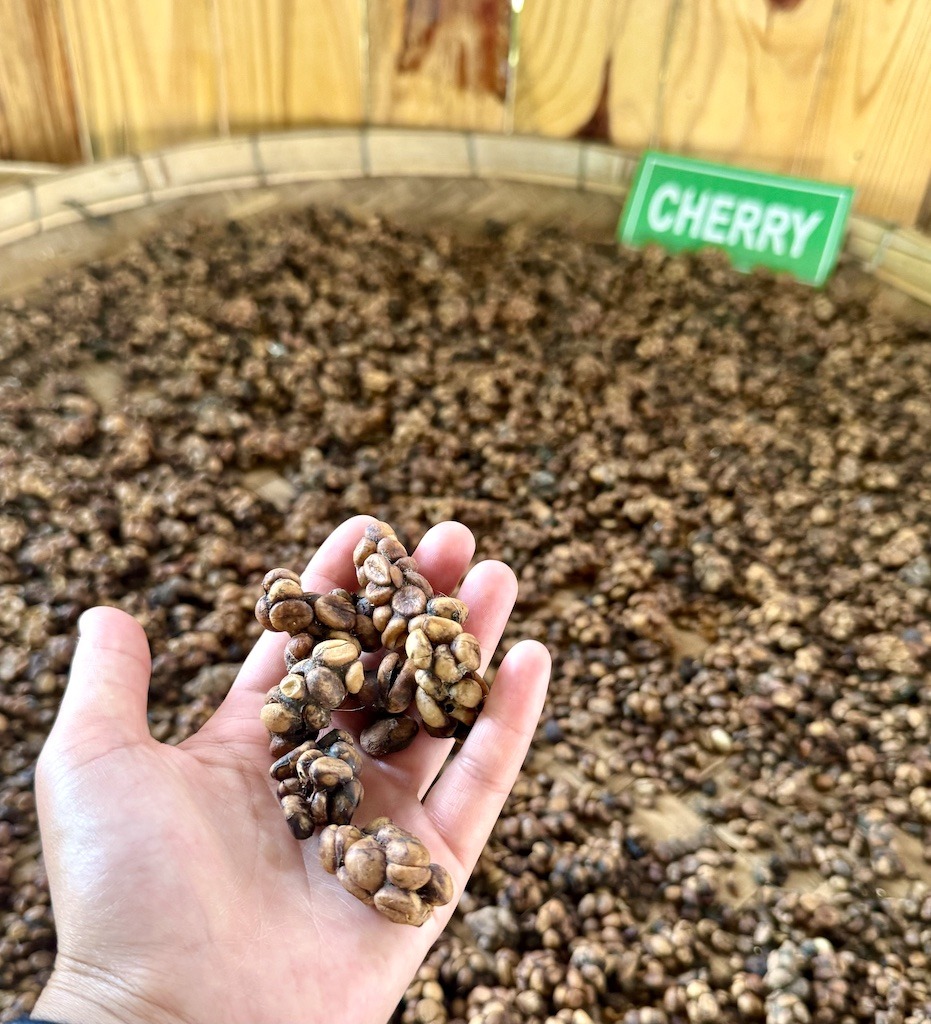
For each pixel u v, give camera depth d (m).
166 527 0.40
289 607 0.26
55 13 0.49
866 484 0.43
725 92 0.50
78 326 0.48
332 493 0.42
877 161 0.50
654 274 0.52
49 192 0.51
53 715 0.34
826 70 0.48
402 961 0.23
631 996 0.28
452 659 0.25
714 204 0.52
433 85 0.54
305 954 0.22
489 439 0.44
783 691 0.34
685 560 0.40
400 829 0.23
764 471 0.43
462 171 0.55
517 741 0.26
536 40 0.51
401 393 0.46
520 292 0.50
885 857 0.31
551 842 0.31
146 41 0.51
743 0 0.47
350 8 0.51
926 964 0.28
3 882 0.30
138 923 0.21
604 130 0.54
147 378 0.47
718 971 0.29
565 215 0.55
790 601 0.37
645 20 0.49
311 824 0.23
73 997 0.20
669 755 0.34
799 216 0.50
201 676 0.35
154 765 0.22
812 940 0.29
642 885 0.31
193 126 0.55
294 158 0.54
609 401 0.45
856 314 0.50
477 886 0.30
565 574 0.39
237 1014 0.21
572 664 0.36
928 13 0.45
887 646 0.36
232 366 0.47
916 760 0.33
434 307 0.50
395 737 0.26
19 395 0.44
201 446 0.43
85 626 0.24
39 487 0.40
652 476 0.43
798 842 0.32
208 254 0.51
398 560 0.27
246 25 0.51
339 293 0.50
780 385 0.47
